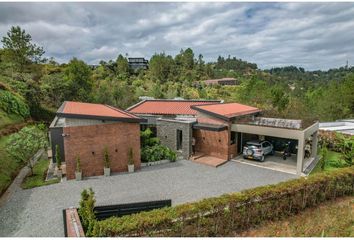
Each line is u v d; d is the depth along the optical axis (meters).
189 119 22.11
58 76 38.94
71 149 15.20
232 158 20.20
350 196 12.30
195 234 8.43
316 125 19.92
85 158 15.64
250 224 9.45
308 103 40.50
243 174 16.47
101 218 9.47
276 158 20.47
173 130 21.14
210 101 27.31
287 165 18.47
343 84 39.38
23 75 35.94
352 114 37.72
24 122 27.66
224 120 19.47
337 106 37.09
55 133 17.88
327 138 23.44
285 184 10.48
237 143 20.98
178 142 21.20
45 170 17.36
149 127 23.55
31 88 33.94
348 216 10.17
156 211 8.23
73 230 8.60
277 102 34.31
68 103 19.75
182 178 15.66
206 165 18.50
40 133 18.30
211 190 13.74
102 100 41.03
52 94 36.12
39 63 43.97
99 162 16.08
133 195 13.05
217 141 19.95
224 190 13.74
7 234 9.39
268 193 9.75
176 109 25.47
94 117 15.27
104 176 15.97
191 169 17.50
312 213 10.44
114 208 9.64
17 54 38.81
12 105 27.23
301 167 16.34
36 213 11.10
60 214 10.99
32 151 16.28
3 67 36.12
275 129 17.52
